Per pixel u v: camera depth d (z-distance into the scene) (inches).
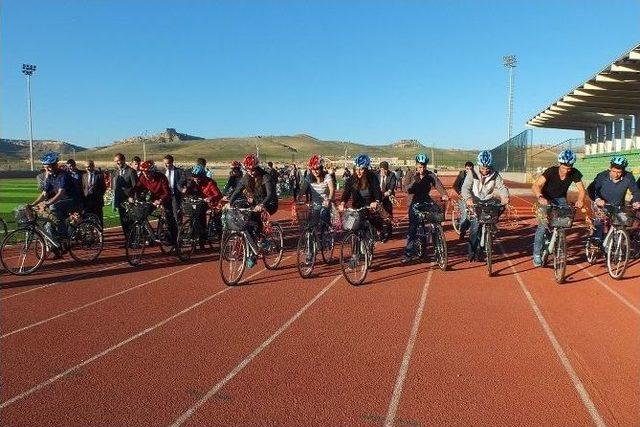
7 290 274.2
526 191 1234.0
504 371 172.2
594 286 282.7
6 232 422.0
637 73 633.6
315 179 322.0
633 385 162.6
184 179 414.6
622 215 295.6
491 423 140.5
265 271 324.5
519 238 473.7
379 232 329.4
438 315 231.1
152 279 302.0
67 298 258.7
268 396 154.6
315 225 311.3
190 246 365.7
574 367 175.6
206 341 198.7
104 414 144.4
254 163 307.4
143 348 191.5
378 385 161.9
